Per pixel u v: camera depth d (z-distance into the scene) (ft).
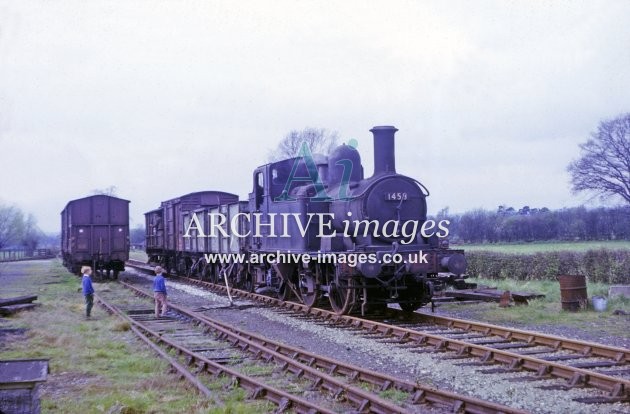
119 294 78.38
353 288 47.01
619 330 42.65
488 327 41.06
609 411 24.09
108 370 33.91
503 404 25.54
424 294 49.26
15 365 21.33
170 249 110.83
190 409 25.66
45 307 62.28
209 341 42.09
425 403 25.81
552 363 29.48
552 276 77.82
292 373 31.94
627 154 97.30
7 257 229.04
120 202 105.40
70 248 105.19
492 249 104.17
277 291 62.03
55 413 25.79
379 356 35.55
